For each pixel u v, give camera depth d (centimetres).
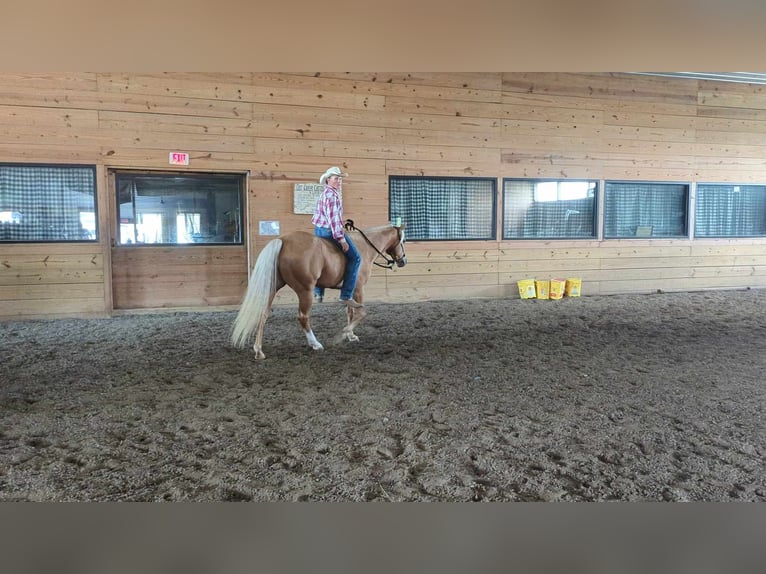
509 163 716
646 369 377
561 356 416
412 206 684
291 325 542
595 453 233
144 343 455
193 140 595
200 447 237
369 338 482
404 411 288
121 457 225
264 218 627
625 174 767
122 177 589
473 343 462
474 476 209
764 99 813
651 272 790
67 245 562
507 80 705
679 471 215
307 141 635
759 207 822
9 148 538
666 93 772
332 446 239
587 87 738
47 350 427
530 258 737
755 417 280
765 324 552
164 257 608
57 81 547
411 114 670
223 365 386
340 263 418
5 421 268
